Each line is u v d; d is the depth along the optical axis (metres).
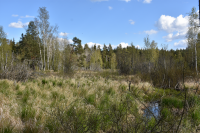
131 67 14.84
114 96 4.86
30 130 2.43
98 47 58.44
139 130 2.16
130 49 35.25
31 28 22.81
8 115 2.80
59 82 6.72
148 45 19.44
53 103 3.75
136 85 6.96
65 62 12.01
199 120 2.93
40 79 7.21
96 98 4.43
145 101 4.88
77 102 3.70
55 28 23.00
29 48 21.72
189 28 13.91
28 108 3.26
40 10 20.88
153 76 8.66
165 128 2.20
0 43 21.92
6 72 6.77
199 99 3.76
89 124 2.31
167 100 4.52
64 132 2.25
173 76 7.36
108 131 2.66
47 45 23.59
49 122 2.61
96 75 12.10
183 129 2.42
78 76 11.09
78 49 25.39
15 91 4.75
